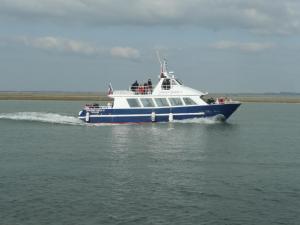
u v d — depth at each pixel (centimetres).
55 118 9244
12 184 3550
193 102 7688
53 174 3922
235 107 7769
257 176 3912
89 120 7838
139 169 4166
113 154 5006
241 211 2944
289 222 2755
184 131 7062
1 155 4900
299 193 3350
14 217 2792
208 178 3816
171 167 4275
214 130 7300
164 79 7669
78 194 3288
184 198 3212
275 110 16562
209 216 2845
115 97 7712
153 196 3250
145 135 6631
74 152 5134
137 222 2731
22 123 8481
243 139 6450
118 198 3200
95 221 2741
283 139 6600
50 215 2834
